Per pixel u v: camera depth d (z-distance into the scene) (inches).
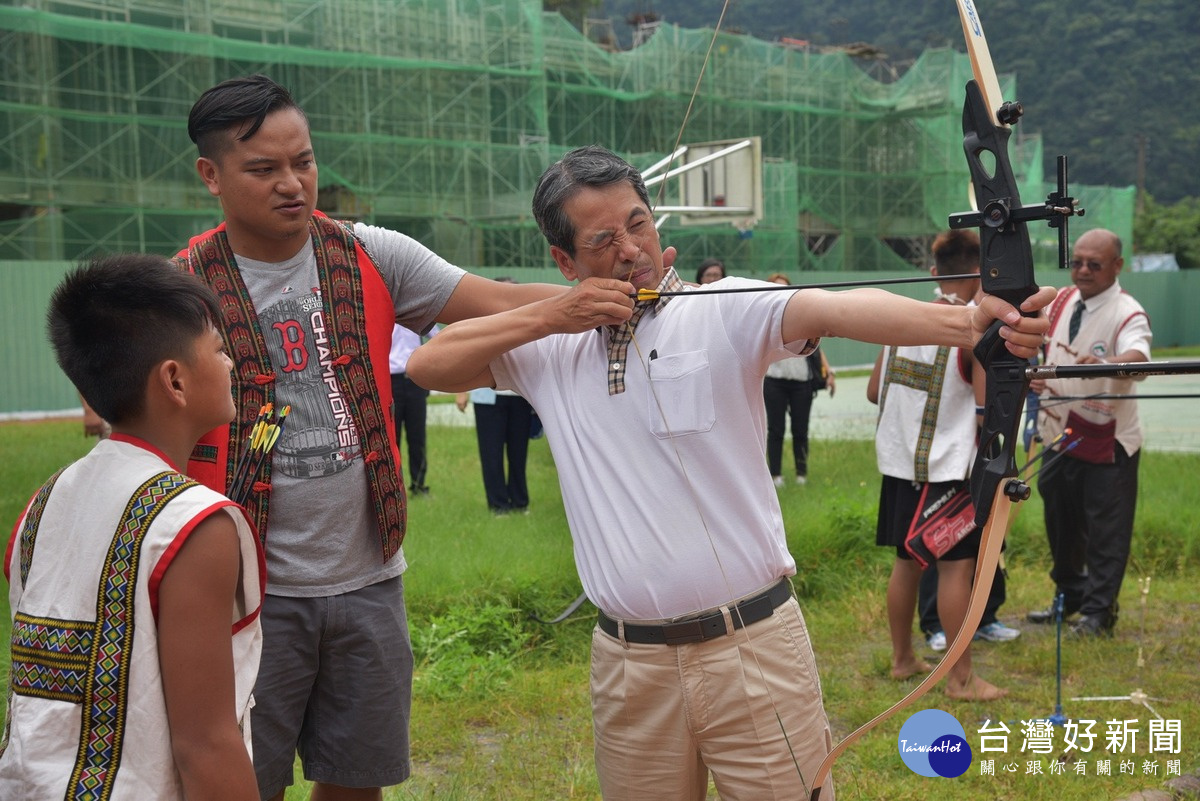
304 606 91.7
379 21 1034.1
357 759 95.5
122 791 61.1
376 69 1037.8
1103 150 2593.5
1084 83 2674.7
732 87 1381.6
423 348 90.6
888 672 189.5
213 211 933.8
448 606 207.5
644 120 1360.7
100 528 63.3
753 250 1295.5
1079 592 219.9
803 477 373.1
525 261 1115.9
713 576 83.7
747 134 1390.3
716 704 84.6
